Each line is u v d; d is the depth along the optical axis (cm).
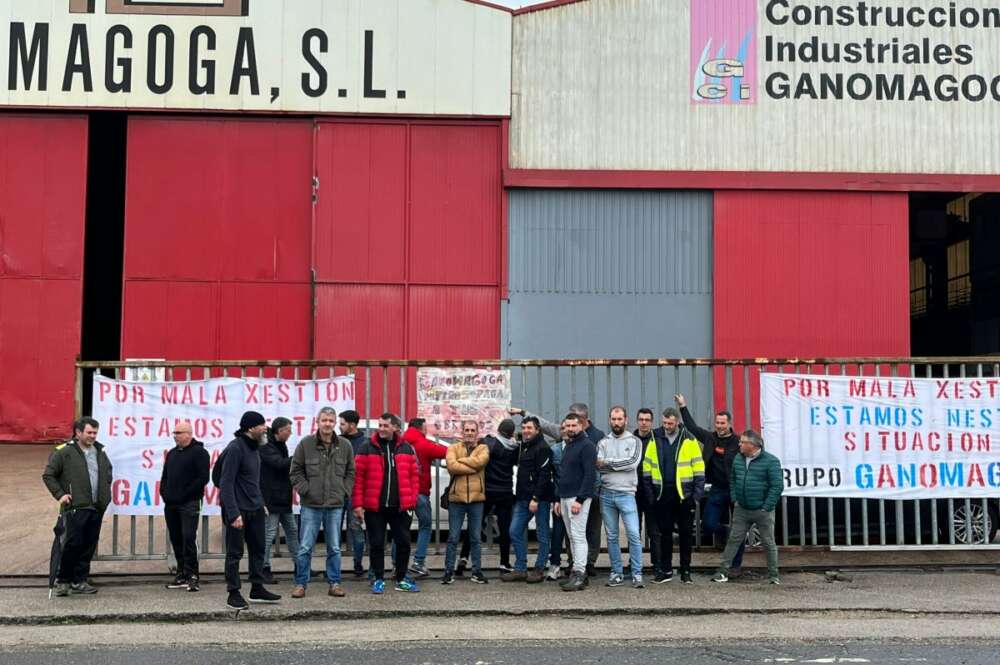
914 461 1075
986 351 2991
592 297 2022
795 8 2055
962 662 702
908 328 2008
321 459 923
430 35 2039
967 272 3061
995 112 2050
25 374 1998
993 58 2061
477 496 984
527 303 2017
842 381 1080
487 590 954
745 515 980
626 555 1143
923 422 1080
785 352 2000
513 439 1026
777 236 2025
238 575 863
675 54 2050
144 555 1007
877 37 2055
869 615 863
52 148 2022
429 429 1038
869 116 2042
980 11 2066
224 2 2019
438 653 730
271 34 2022
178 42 2009
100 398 1026
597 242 2033
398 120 2036
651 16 2053
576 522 961
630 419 1828
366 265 2016
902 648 744
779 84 2045
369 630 809
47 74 1991
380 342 2006
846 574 1025
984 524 1091
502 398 1045
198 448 962
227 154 2033
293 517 977
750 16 2053
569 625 826
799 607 875
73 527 919
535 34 2045
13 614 848
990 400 1085
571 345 2012
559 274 2025
